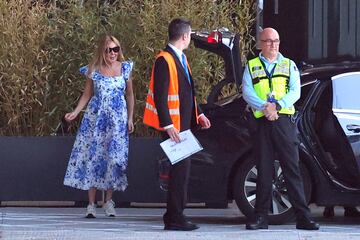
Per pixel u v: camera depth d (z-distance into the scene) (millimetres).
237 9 32906
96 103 28109
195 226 24406
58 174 31062
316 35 37562
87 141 28125
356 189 25641
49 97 31859
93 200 28719
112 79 28000
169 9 31938
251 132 24375
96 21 32031
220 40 27922
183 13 31953
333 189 25703
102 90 27922
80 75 31766
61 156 31031
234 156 25938
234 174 26109
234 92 31641
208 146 26109
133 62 30859
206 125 24766
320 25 37500
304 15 37500
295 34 37719
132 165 30734
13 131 31938
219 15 32562
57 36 31859
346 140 25641
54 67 31812
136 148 30766
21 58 31562
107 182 28078
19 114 31766
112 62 28109
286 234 23344
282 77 24125
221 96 32125
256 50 33156
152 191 30781
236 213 30688
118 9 32406
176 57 23891
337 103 26141
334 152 25797
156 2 32000
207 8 32344
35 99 31656
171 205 24219
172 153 23547
